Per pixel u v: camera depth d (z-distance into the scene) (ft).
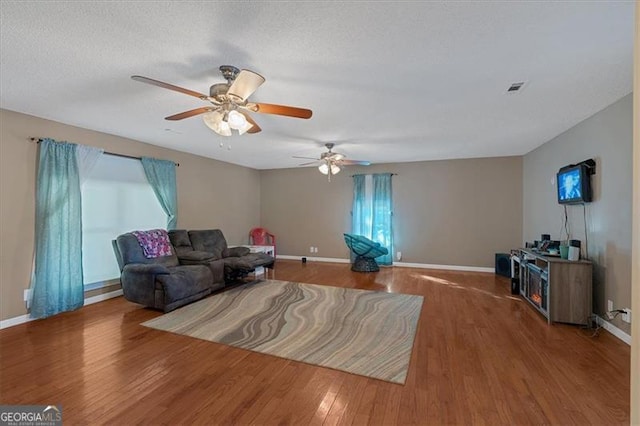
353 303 12.97
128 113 10.76
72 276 11.82
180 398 6.48
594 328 10.21
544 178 15.34
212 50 6.55
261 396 6.58
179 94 8.98
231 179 21.95
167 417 5.90
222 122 7.84
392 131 13.10
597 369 7.65
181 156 17.60
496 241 19.22
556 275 10.64
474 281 16.88
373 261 19.83
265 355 8.38
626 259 9.20
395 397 6.57
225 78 7.51
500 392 6.73
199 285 13.24
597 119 10.57
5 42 6.24
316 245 23.75
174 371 7.53
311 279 17.42
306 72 7.54
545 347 8.86
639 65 2.52
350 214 22.71
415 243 20.95
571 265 10.52
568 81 8.07
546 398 6.52
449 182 20.17
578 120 11.46
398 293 14.51
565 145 12.97
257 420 5.85
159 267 11.80
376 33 5.91
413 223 20.98
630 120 8.99
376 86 8.37
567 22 5.56
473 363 7.97
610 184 9.87
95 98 9.35
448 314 11.62
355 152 17.81
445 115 10.84
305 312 11.84
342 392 6.73
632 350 2.54
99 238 13.35
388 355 8.40
